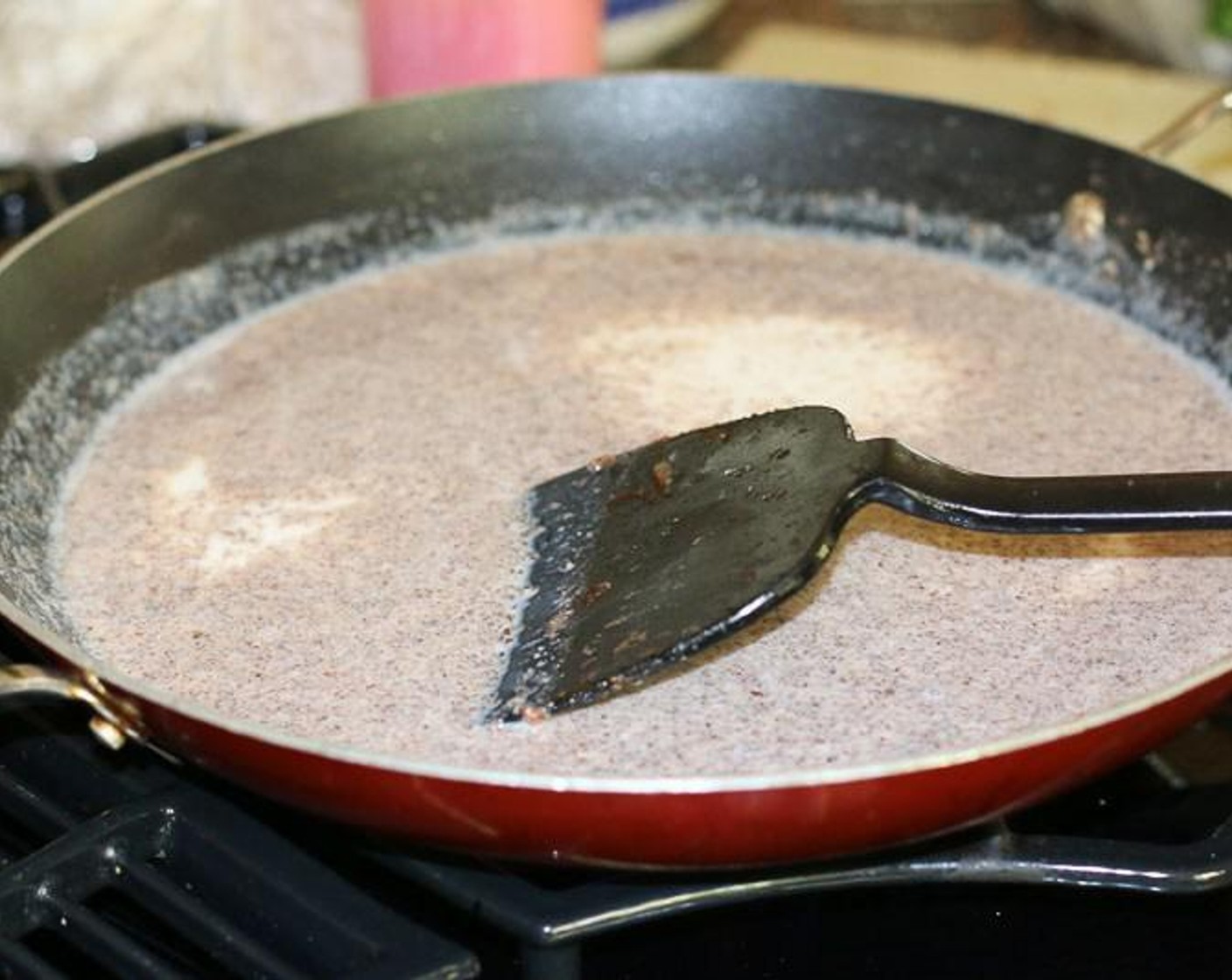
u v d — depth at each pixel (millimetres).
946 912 598
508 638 622
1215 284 750
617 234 849
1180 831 602
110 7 972
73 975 564
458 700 599
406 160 819
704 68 1085
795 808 499
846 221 838
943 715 587
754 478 596
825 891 567
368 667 614
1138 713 509
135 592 654
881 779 494
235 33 991
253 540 673
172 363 770
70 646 547
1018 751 500
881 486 569
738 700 592
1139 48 1126
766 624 621
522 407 734
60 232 728
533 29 926
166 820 568
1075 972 579
